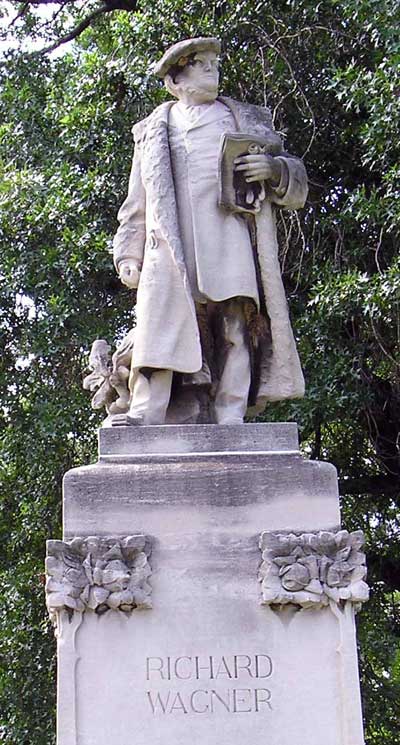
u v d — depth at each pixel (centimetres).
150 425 541
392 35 909
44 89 1323
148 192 581
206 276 562
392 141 935
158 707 498
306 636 510
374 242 1040
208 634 508
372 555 1156
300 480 528
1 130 1282
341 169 1108
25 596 1161
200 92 600
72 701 497
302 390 572
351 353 1016
